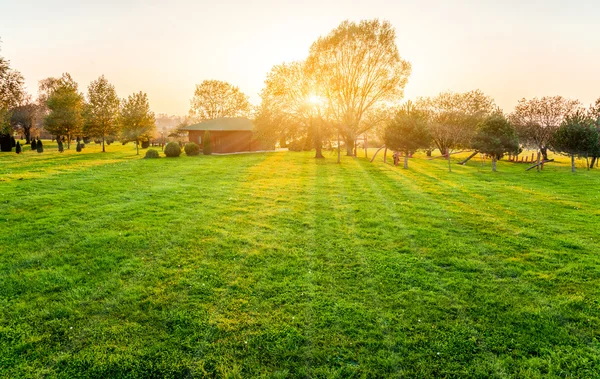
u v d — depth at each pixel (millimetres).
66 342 4887
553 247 8711
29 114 56812
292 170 24453
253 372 4359
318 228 10289
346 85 38531
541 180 20859
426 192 16359
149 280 6742
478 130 26062
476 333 5102
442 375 4301
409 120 26703
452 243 8977
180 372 4340
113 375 4289
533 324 5312
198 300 6012
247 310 5719
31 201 12578
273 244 8844
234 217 11305
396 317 5508
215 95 70312
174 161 29734
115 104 42594
